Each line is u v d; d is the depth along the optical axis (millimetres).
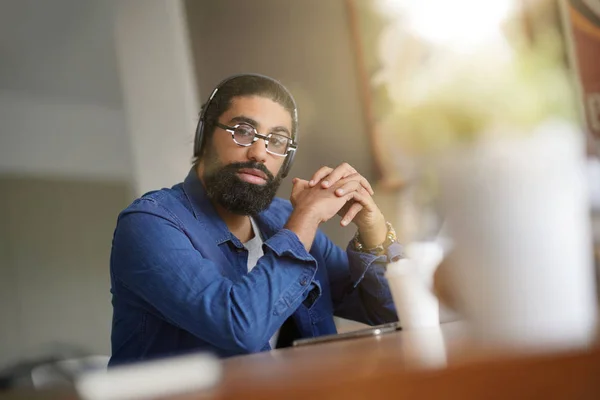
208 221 1237
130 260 1080
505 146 322
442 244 347
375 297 1319
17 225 4324
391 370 183
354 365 240
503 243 321
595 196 565
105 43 3451
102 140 4566
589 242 331
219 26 2092
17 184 4352
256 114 1304
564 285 324
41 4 2994
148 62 2318
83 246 4531
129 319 1142
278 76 1982
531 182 321
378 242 1273
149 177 2311
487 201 320
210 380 258
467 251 333
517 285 324
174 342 1096
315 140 1874
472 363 174
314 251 1395
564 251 325
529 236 319
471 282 332
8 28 3221
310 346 649
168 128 2236
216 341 958
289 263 987
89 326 4430
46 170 4422
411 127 1713
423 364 187
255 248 1352
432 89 1752
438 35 1810
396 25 1828
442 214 339
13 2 2953
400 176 1709
